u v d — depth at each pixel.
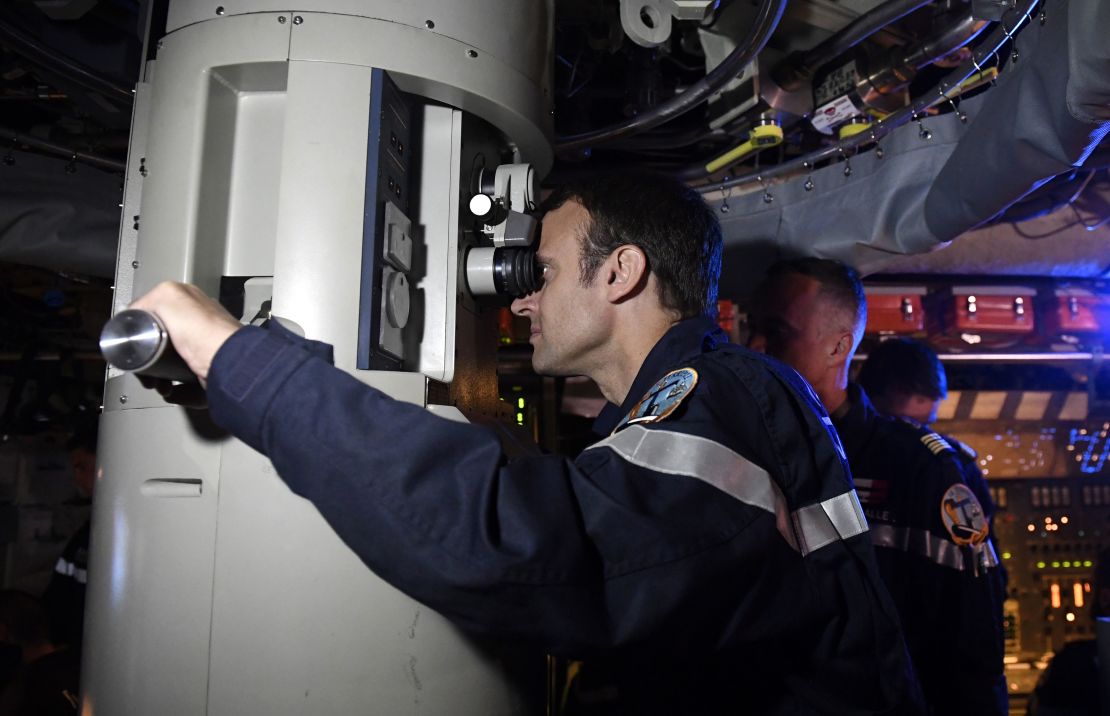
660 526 0.59
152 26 1.02
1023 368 3.28
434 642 0.84
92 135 1.89
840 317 1.70
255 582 0.81
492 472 0.57
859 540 0.78
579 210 0.95
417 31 0.93
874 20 1.35
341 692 0.81
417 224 1.01
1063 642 3.30
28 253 1.85
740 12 1.46
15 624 2.22
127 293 0.97
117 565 0.86
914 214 1.67
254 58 0.89
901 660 0.76
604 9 1.48
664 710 0.78
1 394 2.97
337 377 0.58
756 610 0.65
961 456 1.84
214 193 0.91
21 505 3.13
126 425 0.88
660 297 0.90
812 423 0.80
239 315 0.94
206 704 0.80
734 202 2.08
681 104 1.45
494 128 1.12
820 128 1.71
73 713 1.86
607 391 0.97
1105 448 3.32
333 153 0.88
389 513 0.55
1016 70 1.21
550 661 1.13
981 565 1.50
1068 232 2.52
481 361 1.16
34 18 1.50
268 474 0.82
